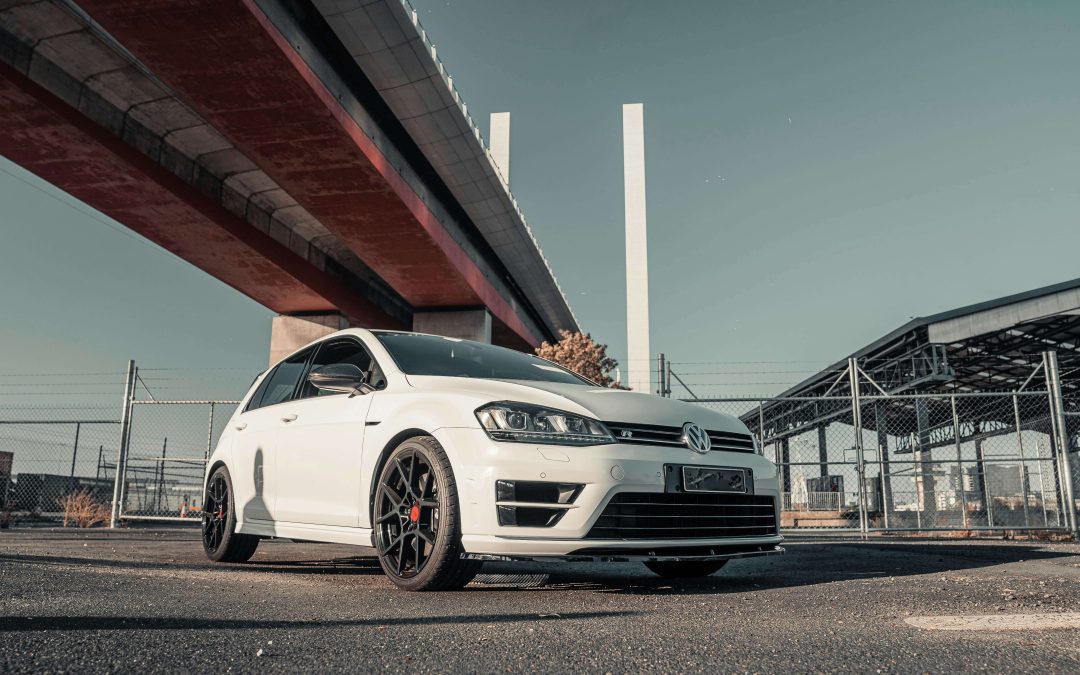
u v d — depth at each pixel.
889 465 13.05
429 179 24.67
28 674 1.49
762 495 3.57
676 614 2.44
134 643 1.80
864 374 10.27
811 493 16.00
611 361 21.91
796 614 2.45
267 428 4.35
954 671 1.62
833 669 1.63
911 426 25.28
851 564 4.87
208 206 22.31
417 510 3.21
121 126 18.91
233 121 17.03
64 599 2.49
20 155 18.78
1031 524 12.37
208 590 2.92
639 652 1.79
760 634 2.04
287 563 4.62
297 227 27.02
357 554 5.45
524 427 3.08
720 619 2.32
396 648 1.80
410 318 37.50
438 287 29.11
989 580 3.60
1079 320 21.50
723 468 3.42
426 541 3.15
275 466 4.18
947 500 13.15
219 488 4.76
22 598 2.47
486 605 2.62
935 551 6.48
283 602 2.61
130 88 17.98
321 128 17.47
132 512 12.00
